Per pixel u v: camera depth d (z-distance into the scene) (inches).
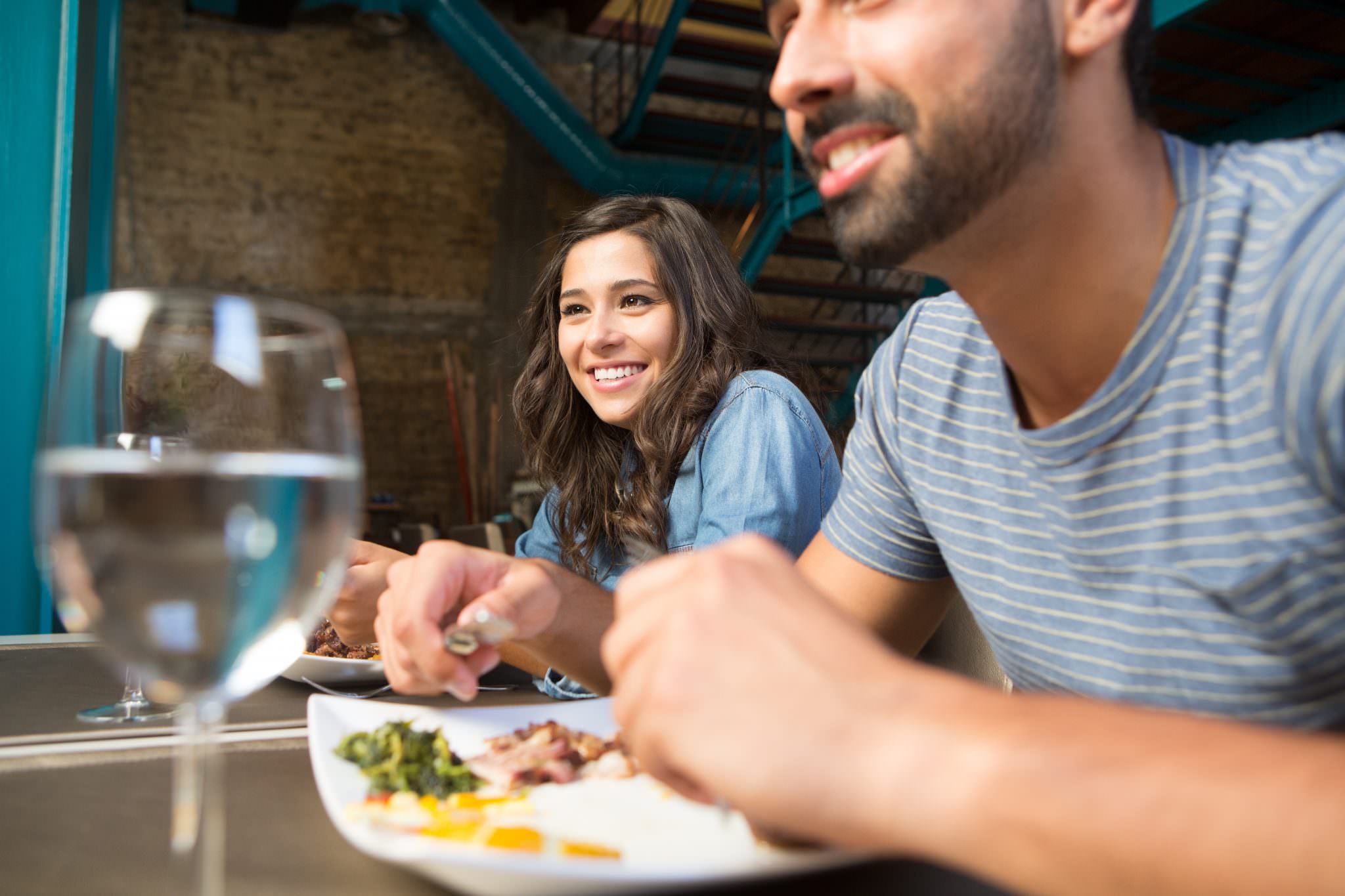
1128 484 20.6
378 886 15.1
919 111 17.4
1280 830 10.0
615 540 59.1
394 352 293.4
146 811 18.5
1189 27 173.5
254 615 12.0
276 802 19.5
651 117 277.4
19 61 82.1
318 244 286.4
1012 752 11.6
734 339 59.1
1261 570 18.9
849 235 19.1
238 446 12.4
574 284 59.9
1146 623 20.9
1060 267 19.5
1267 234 18.6
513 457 296.4
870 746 12.4
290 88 285.4
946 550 26.6
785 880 15.6
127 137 267.7
